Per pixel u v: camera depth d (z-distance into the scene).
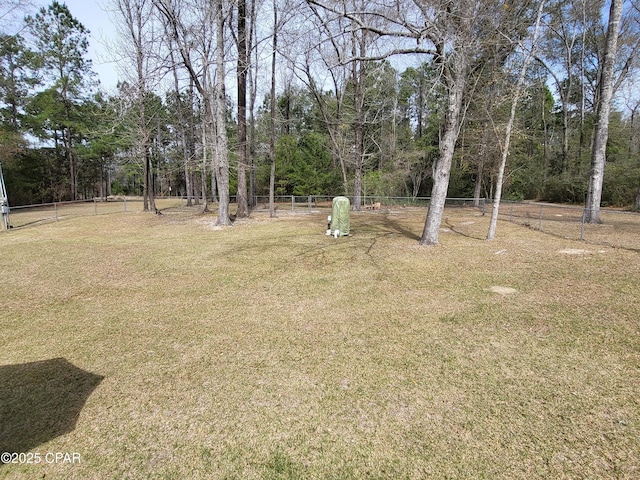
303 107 32.44
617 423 2.43
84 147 30.75
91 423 2.55
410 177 25.22
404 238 9.99
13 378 3.16
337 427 2.46
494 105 11.62
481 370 3.15
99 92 29.92
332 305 4.88
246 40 14.24
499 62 13.25
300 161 22.48
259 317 4.52
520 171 23.83
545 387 2.87
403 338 3.82
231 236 10.80
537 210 18.45
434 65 9.61
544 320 4.17
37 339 3.96
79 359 3.49
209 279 6.25
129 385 3.03
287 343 3.77
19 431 2.48
